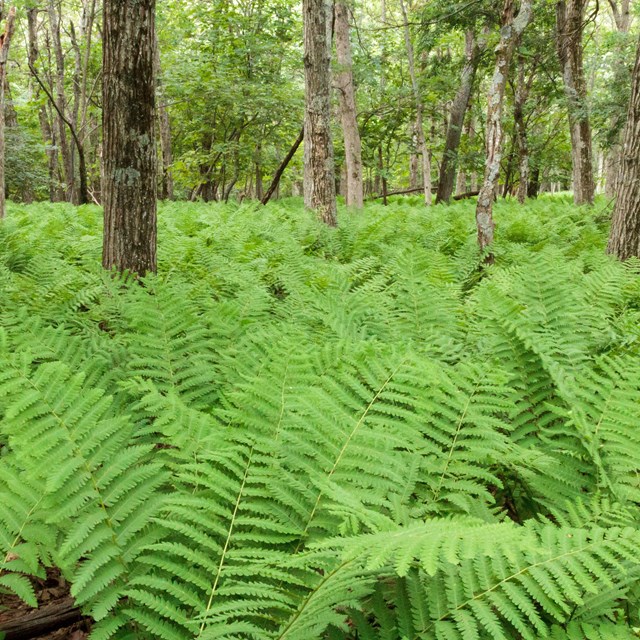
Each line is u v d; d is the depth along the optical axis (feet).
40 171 73.05
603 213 40.47
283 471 7.64
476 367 9.57
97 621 6.26
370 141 76.28
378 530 6.45
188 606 6.68
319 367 9.94
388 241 31.68
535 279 14.84
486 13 50.47
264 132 67.77
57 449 7.02
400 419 9.14
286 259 23.68
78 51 67.51
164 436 9.71
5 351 7.90
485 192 26.48
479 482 9.52
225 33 66.54
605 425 9.24
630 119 24.89
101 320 15.14
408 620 6.27
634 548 6.34
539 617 6.20
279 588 6.22
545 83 67.21
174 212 42.50
